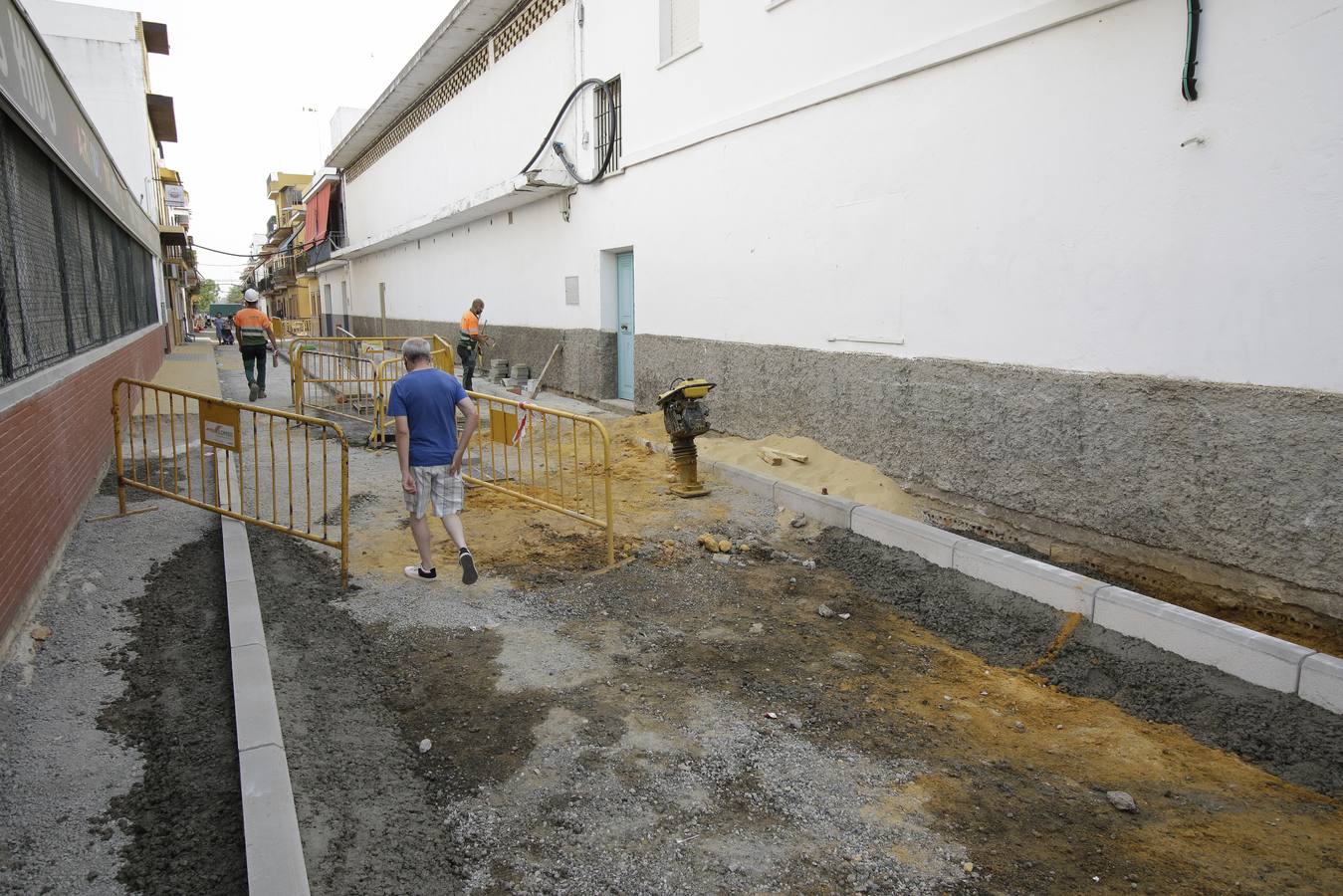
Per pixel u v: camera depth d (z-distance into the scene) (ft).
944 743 13.58
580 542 23.02
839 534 23.17
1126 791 12.22
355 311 112.98
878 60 24.63
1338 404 14.49
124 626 16.63
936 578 19.77
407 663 15.85
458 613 18.13
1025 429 20.58
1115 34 17.85
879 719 14.32
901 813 11.64
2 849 10.26
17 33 17.54
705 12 33.22
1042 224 19.85
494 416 26.20
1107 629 16.48
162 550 20.97
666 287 37.52
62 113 22.72
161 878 9.92
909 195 23.80
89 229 30.25
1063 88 19.10
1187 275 16.81
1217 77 16.03
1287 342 15.21
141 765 12.15
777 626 18.11
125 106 75.92
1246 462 15.94
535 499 24.12
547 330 51.75
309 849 10.58
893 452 25.08
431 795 11.89
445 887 10.08
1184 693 14.51
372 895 9.87
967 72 21.66
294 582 19.45
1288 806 11.84
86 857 10.23
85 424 24.56
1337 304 14.44
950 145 22.31
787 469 27.61
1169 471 17.37
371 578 19.90
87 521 23.09
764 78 29.99
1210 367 16.55
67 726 13.05
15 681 14.07
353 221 111.24
